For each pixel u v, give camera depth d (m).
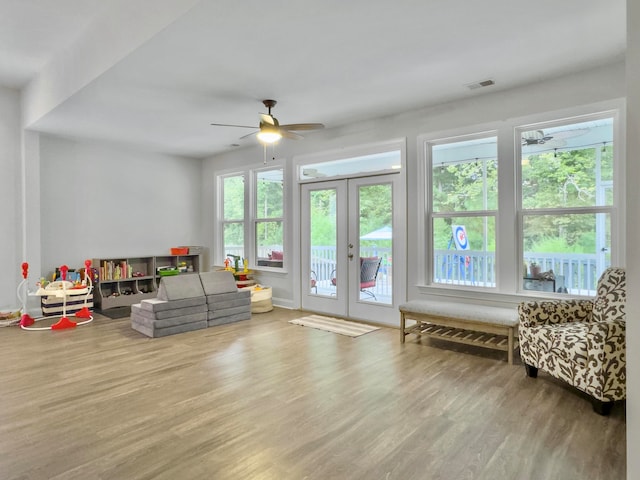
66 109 4.45
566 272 3.88
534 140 4.04
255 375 3.30
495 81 3.86
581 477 1.92
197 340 4.36
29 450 2.16
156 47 3.03
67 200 6.04
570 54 3.28
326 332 4.73
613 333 2.52
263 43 3.00
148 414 2.59
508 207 4.12
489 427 2.41
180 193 7.46
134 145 6.47
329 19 2.67
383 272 5.16
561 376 2.84
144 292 6.67
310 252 6.01
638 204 1.48
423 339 4.43
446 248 4.68
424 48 3.13
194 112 4.67
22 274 5.30
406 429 2.39
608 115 3.57
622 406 2.69
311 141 5.85
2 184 5.22
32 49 4.11
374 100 4.38
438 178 4.73
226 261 6.47
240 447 2.19
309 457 2.10
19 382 3.12
